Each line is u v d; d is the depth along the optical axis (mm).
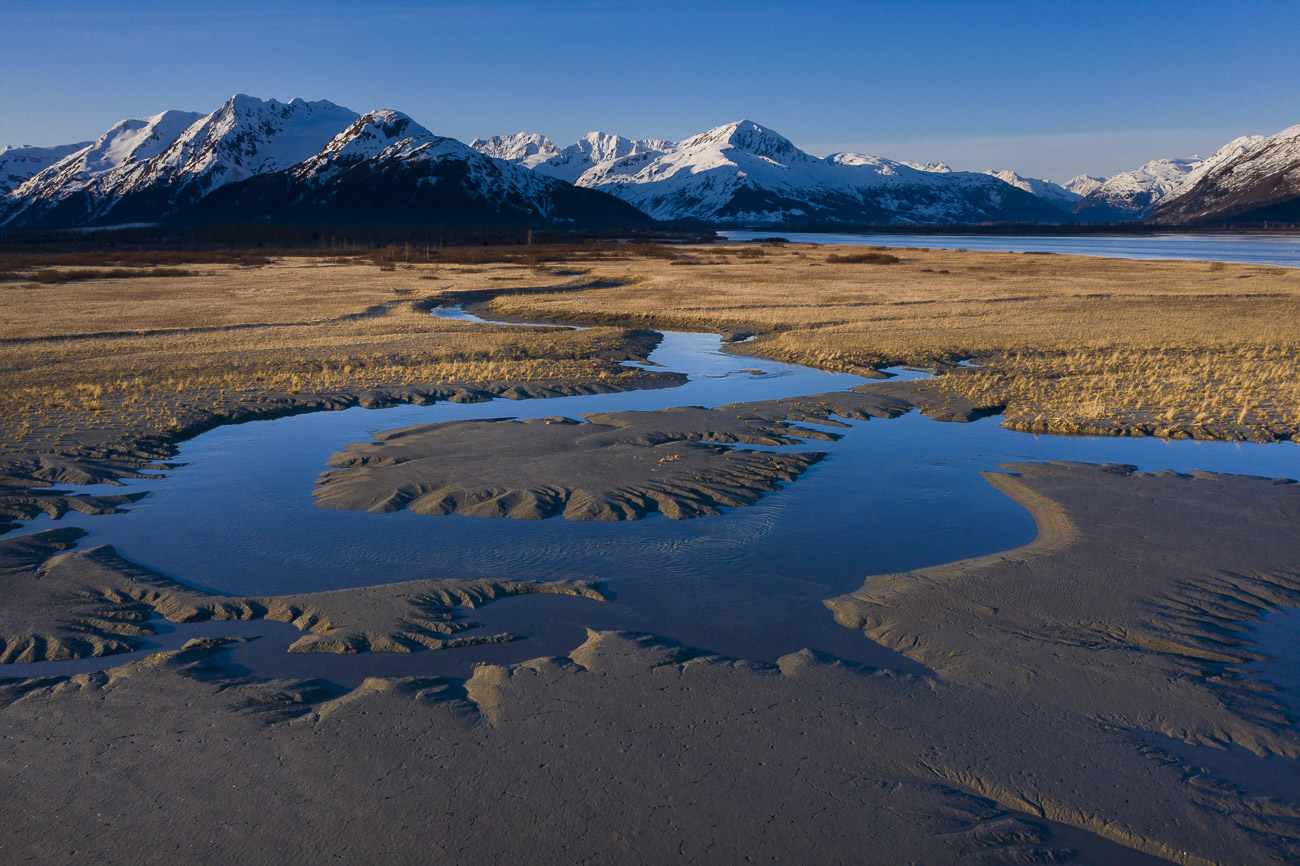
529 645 9078
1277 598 9828
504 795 6359
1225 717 7383
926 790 6441
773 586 10672
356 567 11344
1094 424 18875
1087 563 10906
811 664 8391
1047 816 6195
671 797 6344
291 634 9297
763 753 6898
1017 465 16016
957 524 12930
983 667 8305
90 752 6871
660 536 12430
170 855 5750
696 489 14305
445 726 7262
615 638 9008
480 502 13758
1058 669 8242
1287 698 7742
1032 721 7359
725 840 5910
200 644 8953
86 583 10453
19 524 13039
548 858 5727
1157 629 9055
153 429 18750
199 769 6652
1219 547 11430
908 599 9938
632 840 5902
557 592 10477
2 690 7828
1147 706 7578
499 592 10430
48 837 5918
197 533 12609
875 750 6945
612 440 17625
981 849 5836
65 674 8367
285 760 6766
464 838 5914
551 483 14508
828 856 5770
